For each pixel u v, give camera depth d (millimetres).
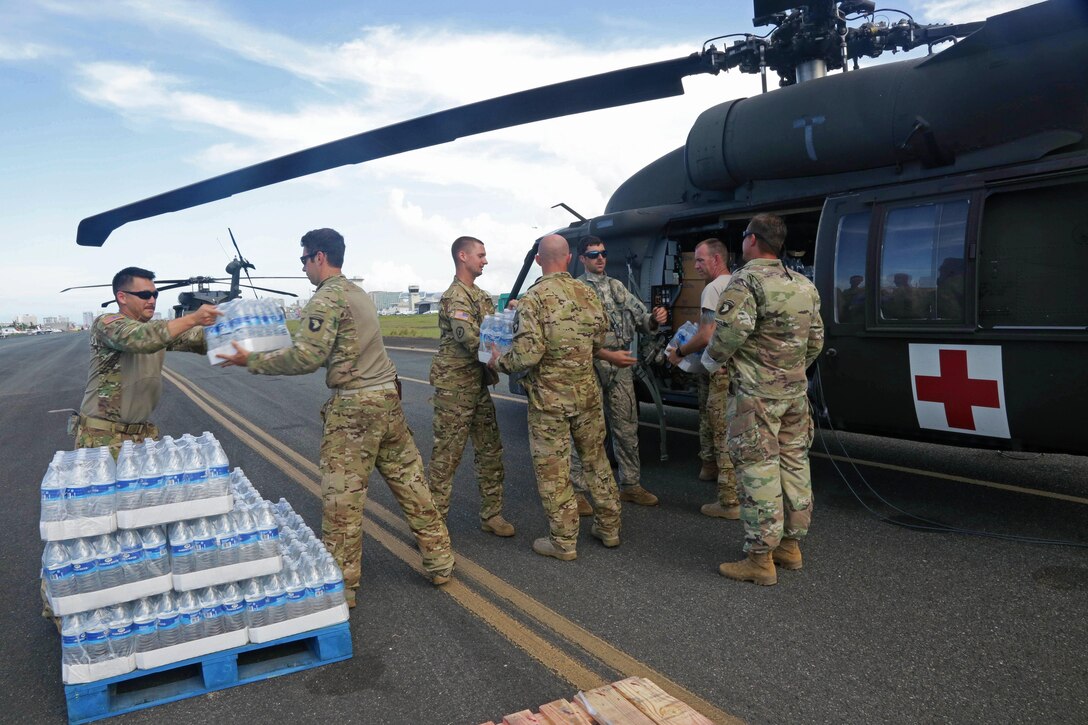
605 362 4820
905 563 3705
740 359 3537
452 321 4098
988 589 3342
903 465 5629
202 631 2658
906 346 4227
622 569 3789
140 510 2582
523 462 6312
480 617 3268
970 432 4059
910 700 2473
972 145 4102
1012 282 3807
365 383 3348
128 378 3328
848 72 4676
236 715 2535
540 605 3369
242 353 2961
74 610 2521
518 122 4117
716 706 2477
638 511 4805
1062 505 4496
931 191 4141
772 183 5266
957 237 3969
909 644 2865
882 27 4648
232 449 7270
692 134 5648
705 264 4387
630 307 4836
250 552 2715
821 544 4047
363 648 3006
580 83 3746
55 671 2955
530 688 2646
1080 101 3682
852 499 4852
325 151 4258
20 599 3717
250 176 4543
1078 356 3561
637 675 2699
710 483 5418
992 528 4160
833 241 4605
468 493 5449
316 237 3355
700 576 3652
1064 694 2471
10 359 28031
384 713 2514
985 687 2535
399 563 4000
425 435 7766
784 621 3107
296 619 2803
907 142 4285
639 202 6668
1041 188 3699
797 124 4840
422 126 4020
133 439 3383
